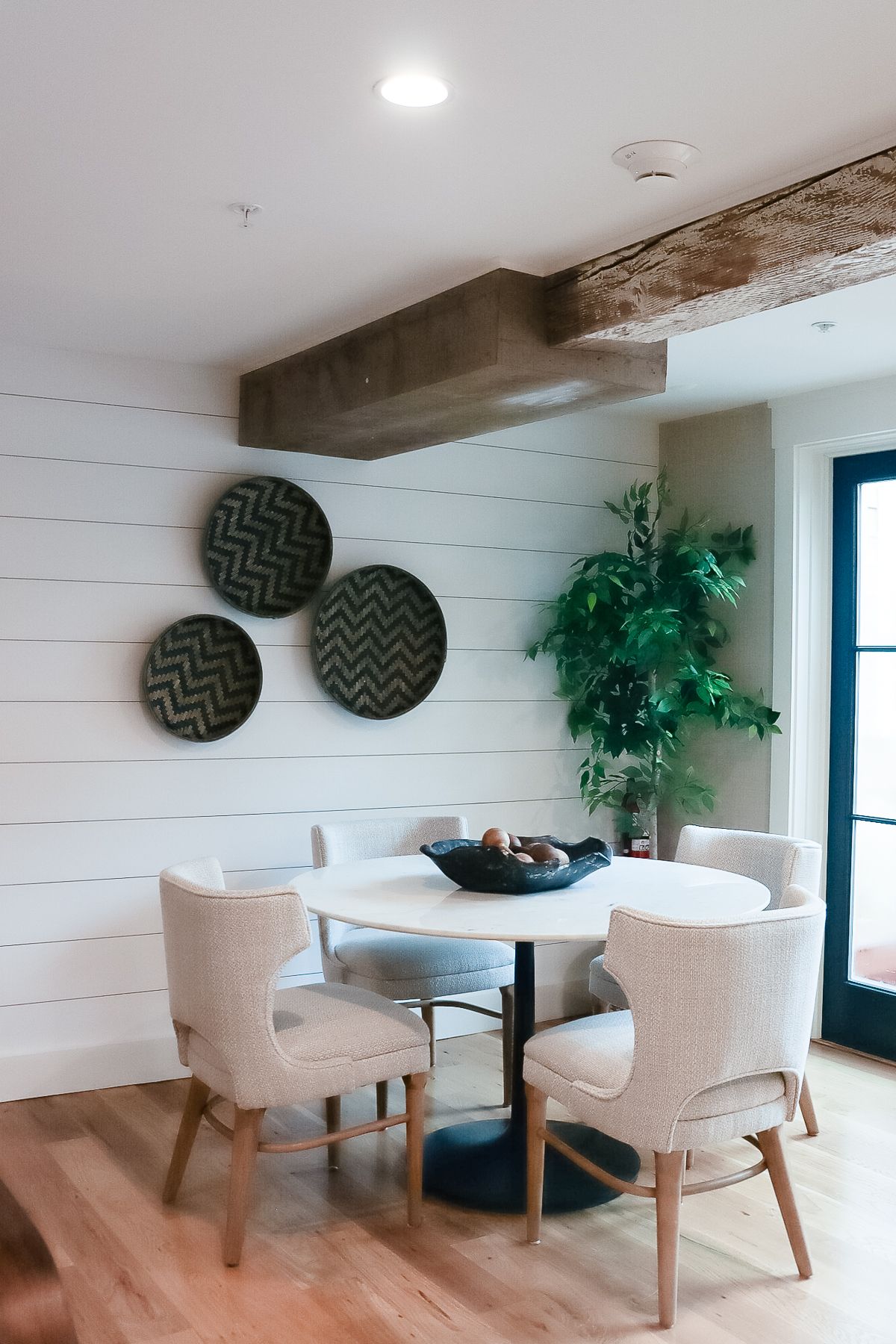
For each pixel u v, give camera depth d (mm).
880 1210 3004
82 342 3633
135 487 3844
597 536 4809
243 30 1770
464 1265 2705
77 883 3770
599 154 2199
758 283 2396
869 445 4160
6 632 3652
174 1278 2625
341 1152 3334
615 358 3012
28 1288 720
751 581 4469
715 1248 2801
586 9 1699
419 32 1771
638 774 4770
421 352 3080
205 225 2602
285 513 4055
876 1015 4168
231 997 2611
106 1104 3686
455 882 3182
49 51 1840
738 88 1938
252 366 3887
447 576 4469
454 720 4488
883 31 1755
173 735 3871
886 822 4168
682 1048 2375
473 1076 3998
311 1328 2434
